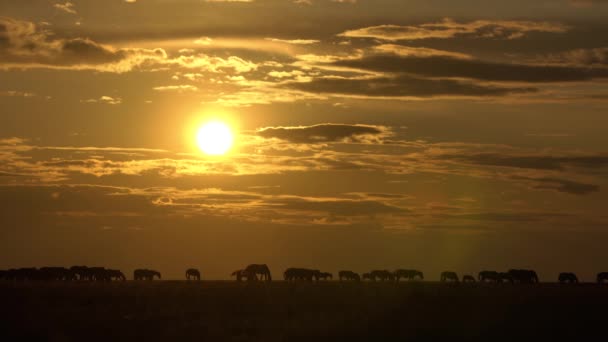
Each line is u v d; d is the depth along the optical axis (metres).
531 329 138.12
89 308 171.25
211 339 126.69
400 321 143.25
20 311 153.00
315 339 129.25
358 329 135.50
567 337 133.25
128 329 135.62
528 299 188.00
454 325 140.12
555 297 198.12
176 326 139.50
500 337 132.25
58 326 136.75
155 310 168.50
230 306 176.38
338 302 184.38
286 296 197.75
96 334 131.75
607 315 156.12
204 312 164.12
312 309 172.88
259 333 133.38
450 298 184.25
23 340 127.75
